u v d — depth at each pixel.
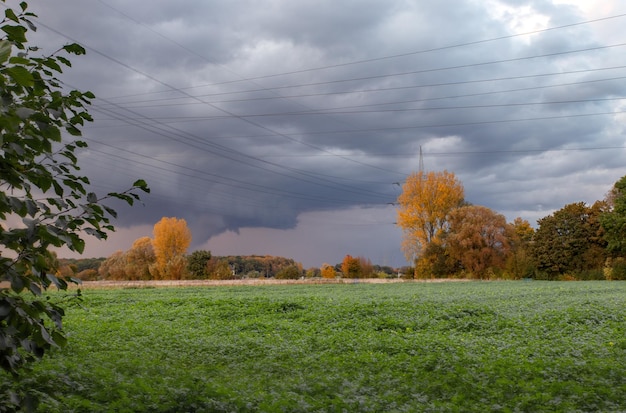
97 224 4.96
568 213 81.62
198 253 84.81
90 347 14.80
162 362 13.14
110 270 91.62
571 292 42.09
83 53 5.33
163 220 85.00
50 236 4.46
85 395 8.51
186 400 8.40
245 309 28.05
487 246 81.62
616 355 13.84
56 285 4.86
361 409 8.73
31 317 4.70
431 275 83.88
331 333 19.72
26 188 4.79
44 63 5.14
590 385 10.29
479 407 8.97
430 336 18.34
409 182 85.75
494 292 43.03
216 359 14.42
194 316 25.67
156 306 30.45
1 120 4.00
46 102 5.12
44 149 4.79
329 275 92.69
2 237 4.47
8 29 4.50
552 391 9.79
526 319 22.70
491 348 15.03
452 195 84.19
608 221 73.69
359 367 12.81
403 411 8.67
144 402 8.26
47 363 10.32
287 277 83.62
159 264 84.25
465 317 22.95
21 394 5.30
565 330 19.38
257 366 13.09
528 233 100.56
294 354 14.91
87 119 5.43
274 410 8.12
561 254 80.19
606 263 76.06
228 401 8.58
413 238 85.81
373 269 91.88
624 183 73.25
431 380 10.98
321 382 10.65
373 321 22.41
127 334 18.08
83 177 5.11
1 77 4.03
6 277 4.50
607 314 23.33
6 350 4.72
